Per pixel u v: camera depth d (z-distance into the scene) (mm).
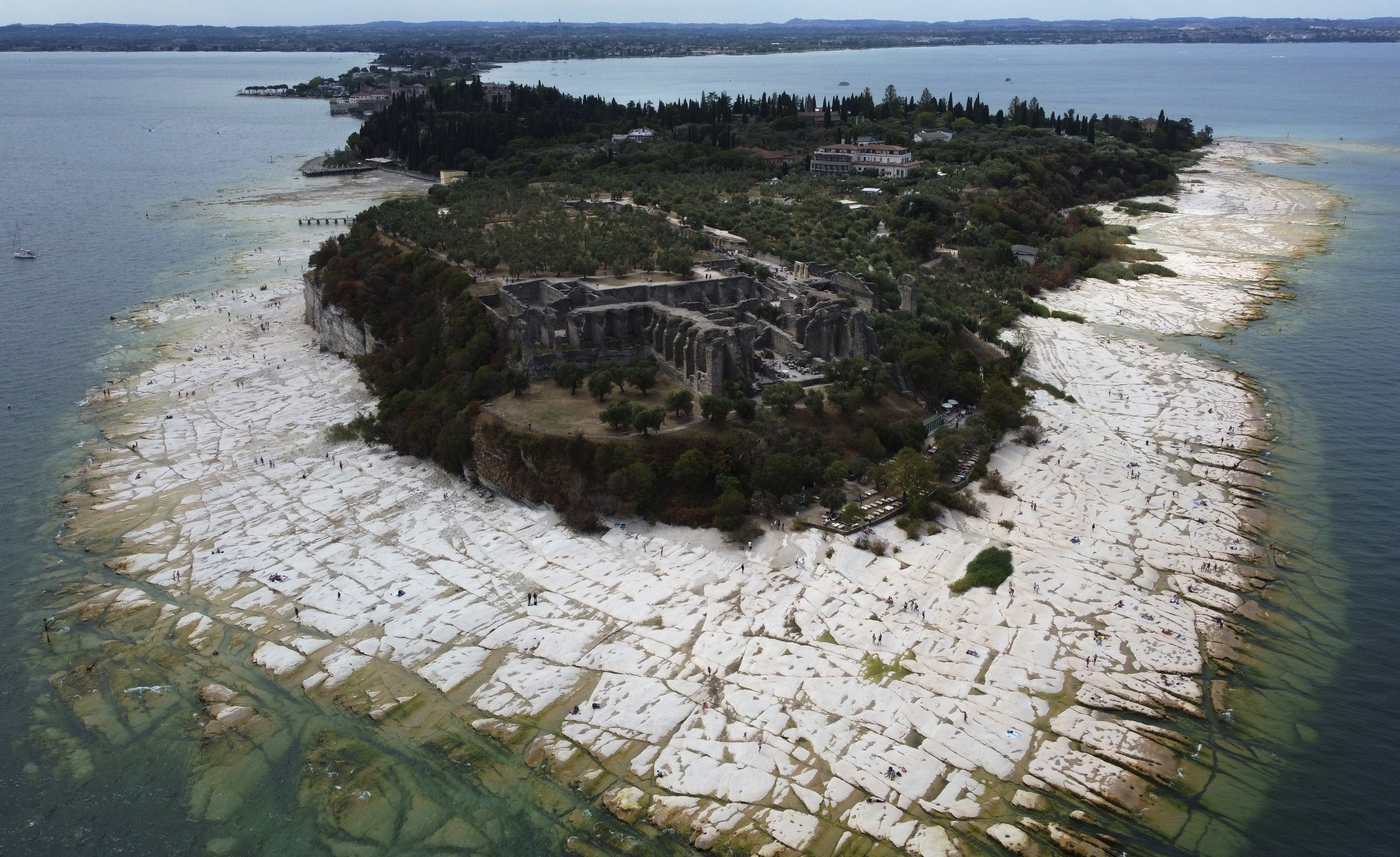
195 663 105375
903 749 91688
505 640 108000
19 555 125188
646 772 90125
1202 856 81750
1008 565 119125
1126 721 95938
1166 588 118500
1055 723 95188
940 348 166000
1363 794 88125
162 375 188625
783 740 92875
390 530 132000
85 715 98062
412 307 191875
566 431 140625
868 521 128625
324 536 130250
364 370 186750
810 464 135125
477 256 197750
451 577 120125
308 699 100125
